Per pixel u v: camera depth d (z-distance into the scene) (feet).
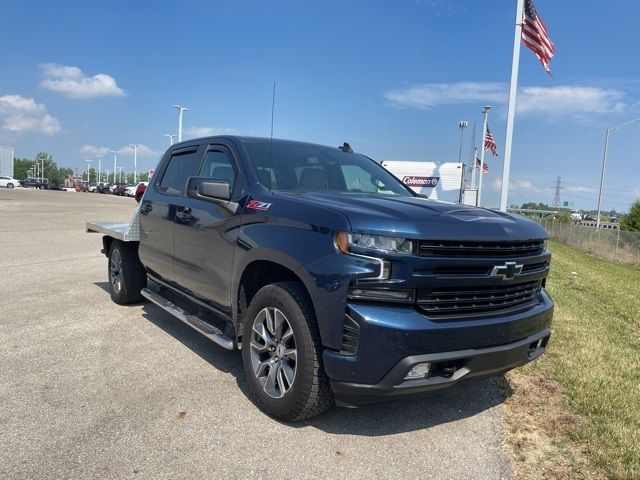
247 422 11.55
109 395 12.73
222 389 13.29
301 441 10.86
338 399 10.51
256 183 13.28
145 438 10.71
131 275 20.94
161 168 19.24
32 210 84.17
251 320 12.19
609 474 10.06
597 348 18.25
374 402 10.23
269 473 9.66
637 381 15.17
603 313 26.68
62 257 35.01
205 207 14.67
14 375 13.83
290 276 11.87
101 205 115.85
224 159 15.12
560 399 13.61
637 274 58.18
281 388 11.34
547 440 11.39
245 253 12.38
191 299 15.94
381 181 16.25
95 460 9.84
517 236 11.02
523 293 11.79
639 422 12.27
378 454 10.53
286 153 15.05
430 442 11.13
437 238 9.82
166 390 13.14
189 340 17.21
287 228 11.35
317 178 14.61
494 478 9.88
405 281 9.64
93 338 17.19
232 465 9.87
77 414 11.67
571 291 34.01
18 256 34.65
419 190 72.79
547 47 43.09
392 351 9.56
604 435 11.54
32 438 10.56
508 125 41.70
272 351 11.71
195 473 9.55
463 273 10.22
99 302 22.20
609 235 85.15
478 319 10.44
